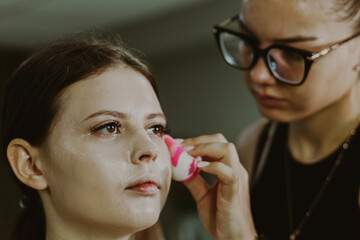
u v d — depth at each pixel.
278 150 1.21
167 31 3.67
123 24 3.71
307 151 1.14
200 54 4.21
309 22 0.89
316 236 1.09
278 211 1.17
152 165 0.74
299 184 1.14
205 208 0.99
